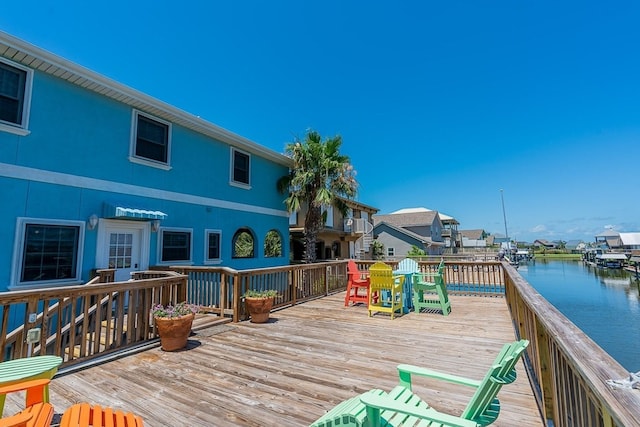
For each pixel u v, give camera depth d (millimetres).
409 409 1607
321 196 11586
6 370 2338
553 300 17500
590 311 14609
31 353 3492
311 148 12227
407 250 31266
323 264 9477
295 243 17750
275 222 12008
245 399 2967
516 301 5012
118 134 7145
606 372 1057
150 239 7680
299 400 2945
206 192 9242
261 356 4160
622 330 11469
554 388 2174
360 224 22844
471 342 4742
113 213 6617
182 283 5164
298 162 12273
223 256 9648
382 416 1945
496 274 9289
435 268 9953
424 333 5254
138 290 4559
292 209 12086
